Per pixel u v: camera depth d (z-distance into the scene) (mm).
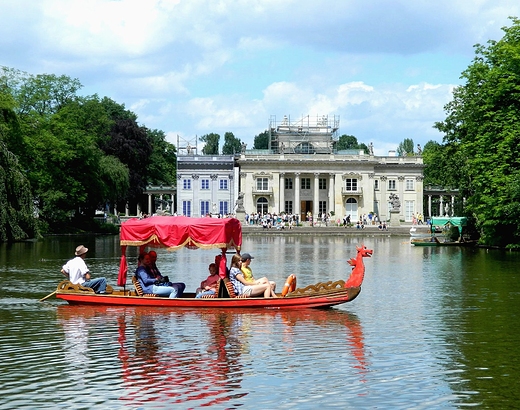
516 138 62719
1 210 68375
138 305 27656
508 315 26188
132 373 17812
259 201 148000
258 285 27969
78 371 17984
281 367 18406
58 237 89875
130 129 131125
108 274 40969
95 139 114438
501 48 63594
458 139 80312
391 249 70938
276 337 22031
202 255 60312
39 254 55844
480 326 23953
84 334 22406
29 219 70812
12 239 70375
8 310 26938
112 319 25016
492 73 64188
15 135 80312
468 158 71188
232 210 148250
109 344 20969
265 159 146875
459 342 21359
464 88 77500
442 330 23234
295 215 136000
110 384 16891
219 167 147875
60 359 19172
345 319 25219
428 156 150750
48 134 96000
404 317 25719
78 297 27906
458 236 80750
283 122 157125
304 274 42094
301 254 61938
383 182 150500
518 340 21672
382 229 117812
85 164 101000
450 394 16172
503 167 63344
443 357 19500
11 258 51500
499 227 67562
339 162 147500
